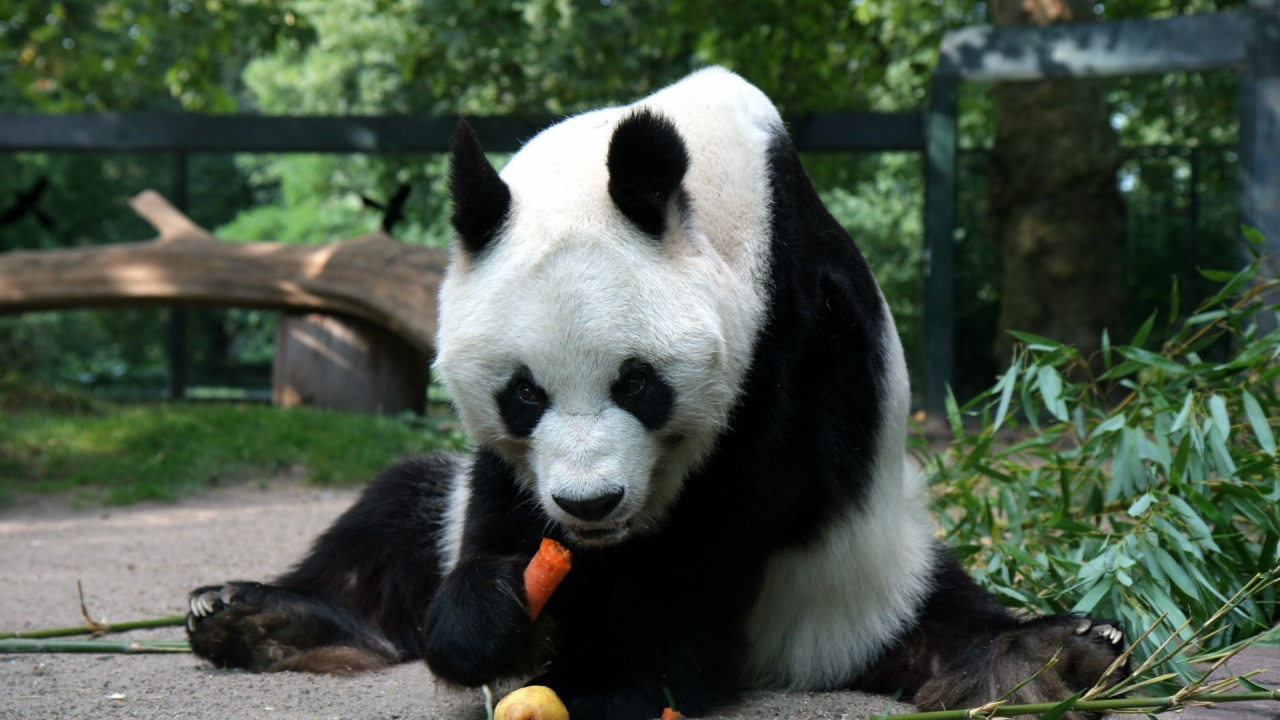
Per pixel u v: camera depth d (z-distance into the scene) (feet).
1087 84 43.80
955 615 14.78
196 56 62.90
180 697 14.11
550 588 12.38
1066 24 39.88
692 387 11.75
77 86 68.74
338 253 44.24
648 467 12.03
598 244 11.69
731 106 13.89
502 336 11.72
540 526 13.47
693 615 13.15
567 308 11.45
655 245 11.83
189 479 33.63
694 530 13.01
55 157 67.51
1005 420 21.02
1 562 24.32
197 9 61.05
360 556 16.63
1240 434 18.15
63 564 24.11
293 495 32.96
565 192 12.23
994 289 44.93
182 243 46.62
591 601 13.64
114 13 67.00
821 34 58.49
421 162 74.13
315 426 37.73
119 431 37.09
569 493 11.45
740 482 12.95
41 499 32.24
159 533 27.73
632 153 11.68
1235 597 13.32
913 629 14.73
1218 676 13.58
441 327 12.72
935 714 11.76
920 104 70.08
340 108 98.07
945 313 42.16
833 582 14.48
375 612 16.57
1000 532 18.67
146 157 69.05
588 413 11.68
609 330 11.41
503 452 12.79
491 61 55.11
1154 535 15.49
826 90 60.18
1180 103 45.44
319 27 92.12
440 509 16.63
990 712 11.69
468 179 12.16
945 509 19.79
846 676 14.82
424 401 45.62
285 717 13.15
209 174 90.38
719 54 58.29
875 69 64.08
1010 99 44.57
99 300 46.57
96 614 19.51
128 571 23.39
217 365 59.82
